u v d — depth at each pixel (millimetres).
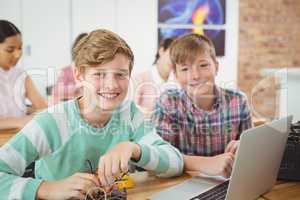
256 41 4184
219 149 1665
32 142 1062
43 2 3379
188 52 1802
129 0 3678
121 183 1039
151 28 3783
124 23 3688
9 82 2230
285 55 4328
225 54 4070
